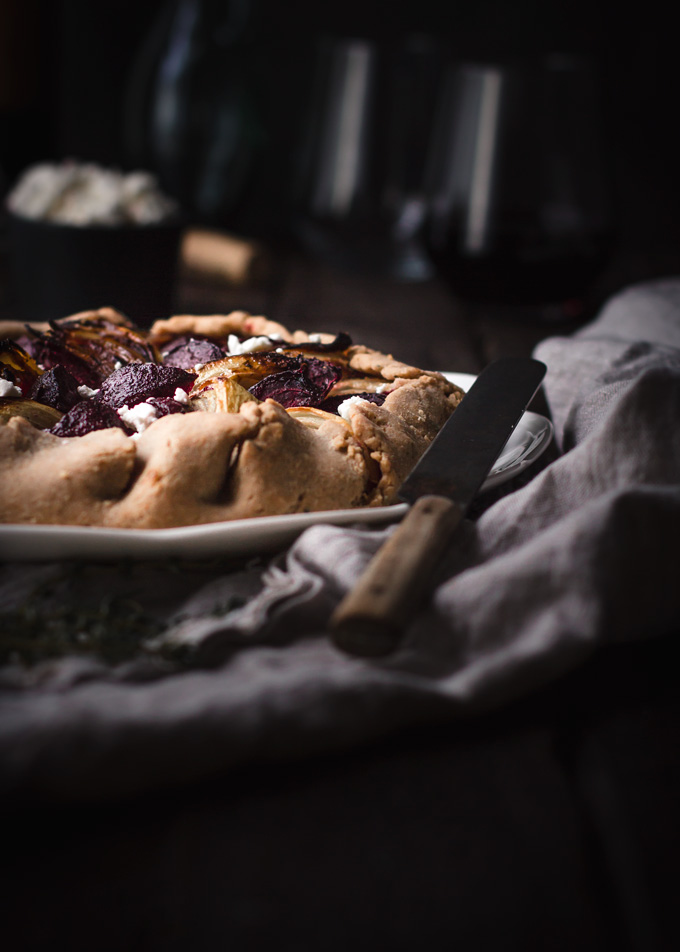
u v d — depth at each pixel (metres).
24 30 0.86
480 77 0.76
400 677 0.24
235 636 0.26
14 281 0.70
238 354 0.38
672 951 0.19
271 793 0.22
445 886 0.20
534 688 0.25
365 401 0.35
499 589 0.26
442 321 0.76
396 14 1.10
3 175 0.95
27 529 0.27
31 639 0.25
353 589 0.25
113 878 0.20
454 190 0.76
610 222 0.77
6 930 0.19
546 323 0.77
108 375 0.39
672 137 1.09
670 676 0.27
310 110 0.99
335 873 0.21
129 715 0.22
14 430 0.30
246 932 0.19
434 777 0.23
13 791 0.20
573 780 0.24
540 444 0.37
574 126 0.76
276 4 1.10
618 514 0.27
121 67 1.10
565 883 0.20
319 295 0.82
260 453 0.30
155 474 0.30
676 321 0.59
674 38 1.07
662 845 0.21
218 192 0.95
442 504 0.28
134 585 0.28
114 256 0.65
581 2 1.08
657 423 0.31
